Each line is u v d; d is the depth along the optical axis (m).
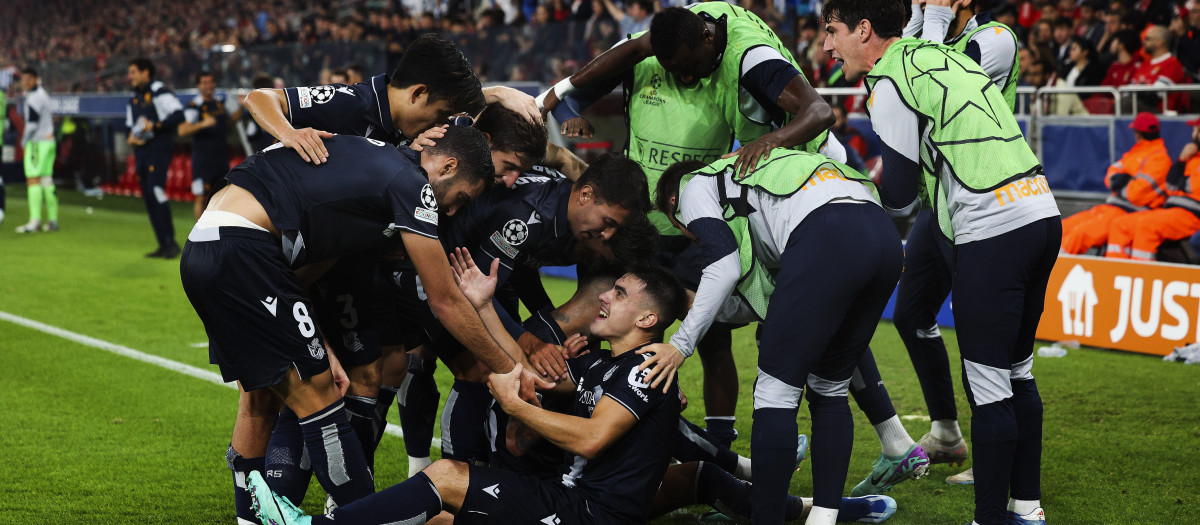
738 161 2.66
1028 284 2.63
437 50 2.59
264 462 2.65
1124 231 5.25
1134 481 3.25
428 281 2.39
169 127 8.59
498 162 2.68
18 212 12.73
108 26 22.95
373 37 13.23
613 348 2.64
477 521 2.35
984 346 2.56
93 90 15.17
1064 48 7.62
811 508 2.83
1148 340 4.99
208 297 2.33
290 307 2.35
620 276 2.84
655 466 2.46
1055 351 5.07
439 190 2.51
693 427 2.98
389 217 2.41
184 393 4.47
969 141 2.51
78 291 7.13
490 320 2.59
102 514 3.02
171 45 19.69
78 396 4.40
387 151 2.43
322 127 2.60
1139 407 4.08
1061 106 6.46
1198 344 4.79
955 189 2.54
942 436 3.35
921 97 2.55
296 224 2.34
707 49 3.03
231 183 2.40
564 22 9.41
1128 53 6.96
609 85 3.47
